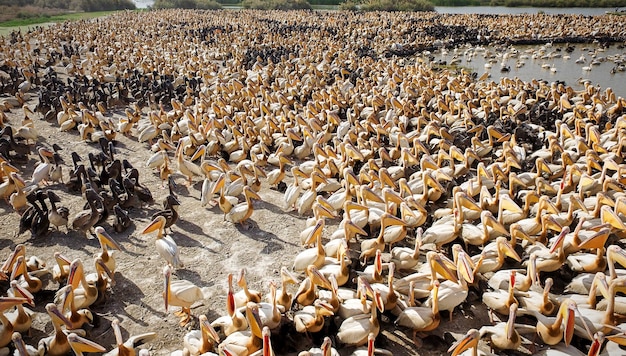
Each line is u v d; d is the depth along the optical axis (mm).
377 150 21938
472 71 44562
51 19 89000
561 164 19953
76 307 12188
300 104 32094
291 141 23750
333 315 11727
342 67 40969
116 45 51312
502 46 56250
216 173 19500
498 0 110188
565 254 13727
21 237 16828
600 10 94500
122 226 16984
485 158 22203
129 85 35469
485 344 11312
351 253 14648
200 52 49844
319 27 67438
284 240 16562
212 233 17078
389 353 10711
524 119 26750
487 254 13492
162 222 14508
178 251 14602
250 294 12211
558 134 23391
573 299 11883
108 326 12633
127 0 122812
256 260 15438
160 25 72750
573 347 10648
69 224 17516
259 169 19391
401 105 27672
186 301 12258
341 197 17531
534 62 47781
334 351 10492
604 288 11070
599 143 20750
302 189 19656
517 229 13789
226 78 36594
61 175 20734
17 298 10883
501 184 18672
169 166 22828
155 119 25547
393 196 15812
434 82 33562
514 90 30562
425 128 24172
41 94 30859
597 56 48719
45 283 14195
